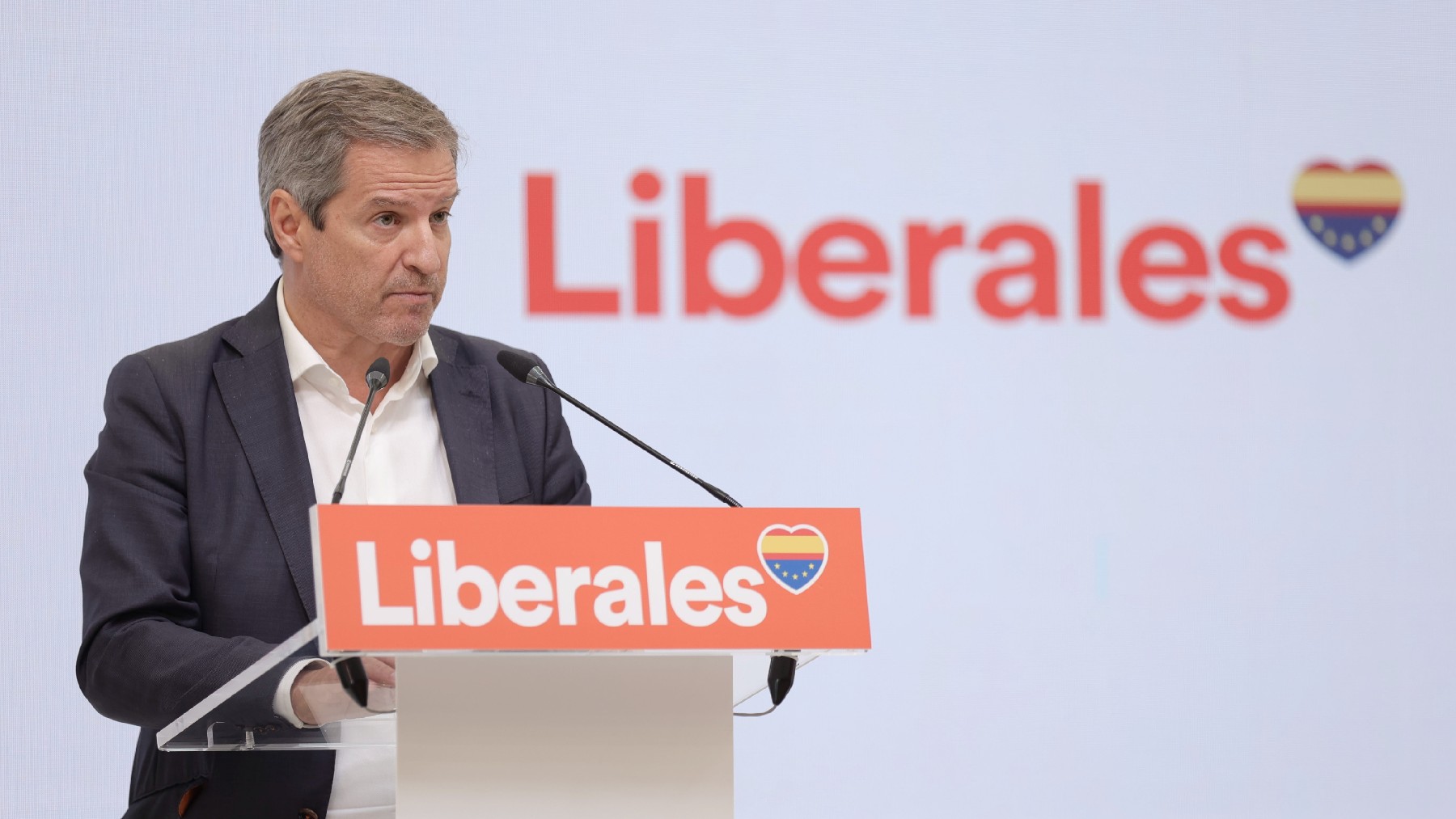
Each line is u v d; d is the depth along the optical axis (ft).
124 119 26.53
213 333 17.06
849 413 29.01
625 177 28.53
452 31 28.02
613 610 12.06
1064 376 29.81
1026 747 28.99
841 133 29.43
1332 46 31.22
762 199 29.04
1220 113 30.78
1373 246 31.09
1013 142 30.01
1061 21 30.32
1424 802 30.19
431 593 11.65
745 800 27.94
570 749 12.34
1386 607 30.45
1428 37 31.53
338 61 27.48
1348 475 30.58
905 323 29.35
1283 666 29.99
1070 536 29.55
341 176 15.96
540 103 28.30
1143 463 29.91
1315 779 29.91
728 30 29.12
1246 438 30.32
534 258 28.02
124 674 14.39
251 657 13.93
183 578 15.53
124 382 16.31
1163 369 30.14
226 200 26.86
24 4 26.22
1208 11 30.86
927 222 29.60
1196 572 29.89
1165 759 29.43
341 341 16.94
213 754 15.11
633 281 28.40
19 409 25.71
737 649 12.23
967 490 29.25
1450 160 31.40
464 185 27.84
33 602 25.40
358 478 16.79
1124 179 30.35
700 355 28.53
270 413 16.40
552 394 18.34
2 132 26.02
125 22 26.63
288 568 15.85
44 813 25.12
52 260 26.05
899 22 29.73
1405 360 30.99
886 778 28.45
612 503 27.94
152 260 26.50
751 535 12.56
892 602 28.78
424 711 12.15
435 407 17.39
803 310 28.99
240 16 27.12
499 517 12.00
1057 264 29.99
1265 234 30.78
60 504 25.71
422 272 16.21
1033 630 29.25
